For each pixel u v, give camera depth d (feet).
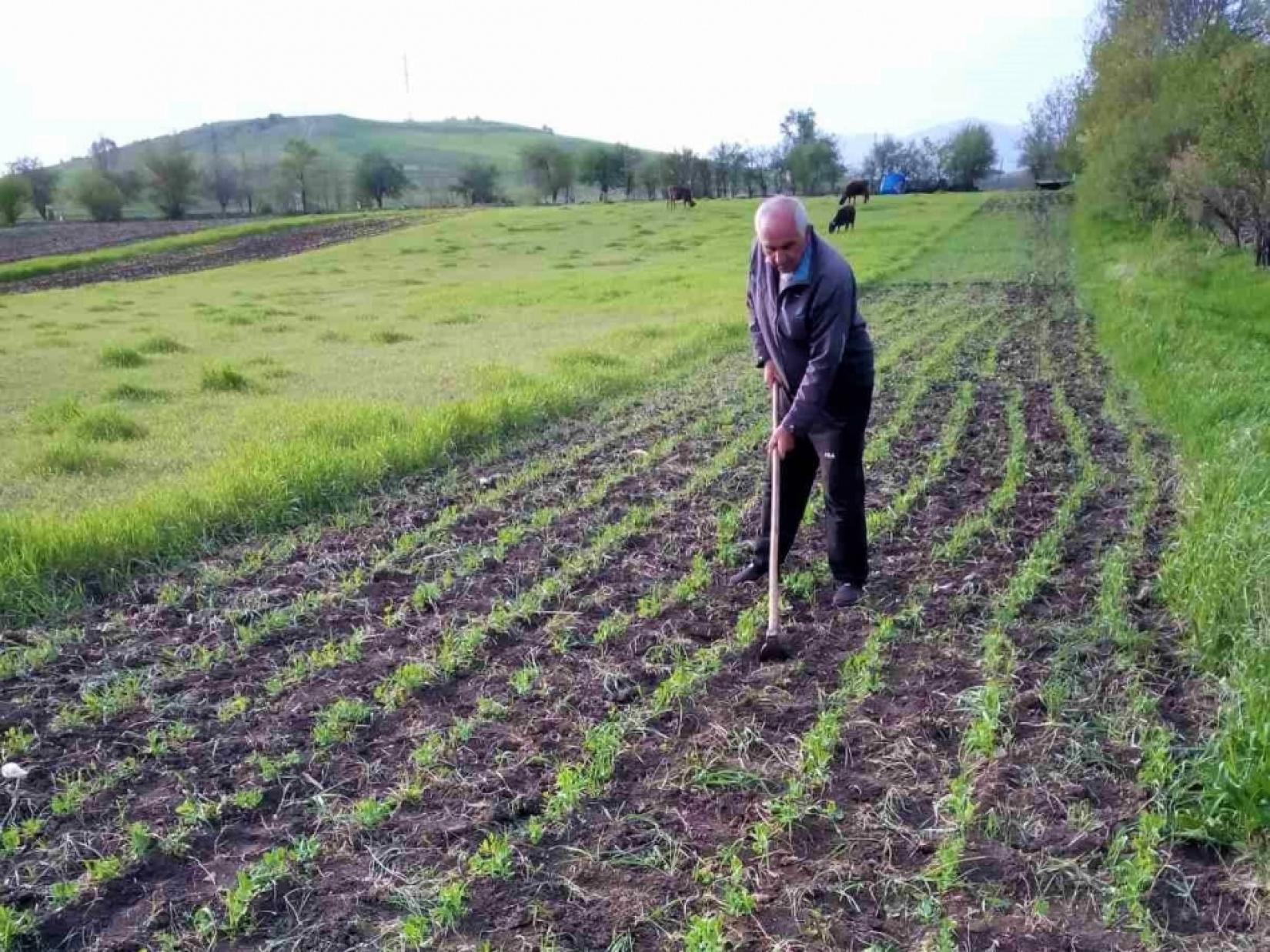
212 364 42.68
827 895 10.82
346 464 24.63
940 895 10.77
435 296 73.92
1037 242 93.66
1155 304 47.19
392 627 17.29
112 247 138.21
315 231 156.97
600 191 284.82
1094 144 105.50
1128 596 17.35
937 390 33.86
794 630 16.75
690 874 11.19
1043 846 11.47
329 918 10.61
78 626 17.53
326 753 13.56
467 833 11.92
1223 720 13.50
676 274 82.07
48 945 10.32
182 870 11.42
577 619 17.38
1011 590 17.62
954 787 12.25
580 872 11.23
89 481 25.30
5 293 94.84
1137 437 26.81
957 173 240.32
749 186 246.68
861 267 72.84
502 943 10.27
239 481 22.74
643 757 13.33
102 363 44.75
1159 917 10.44
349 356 46.19
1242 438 23.20
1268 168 57.93
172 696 15.11
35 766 13.37
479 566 19.71
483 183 254.47
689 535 21.17
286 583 19.22
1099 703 14.23
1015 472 24.22
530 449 28.43
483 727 14.11
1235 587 15.52
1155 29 102.17
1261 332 41.29
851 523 17.21
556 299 68.59
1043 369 36.96
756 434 28.68
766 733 13.79
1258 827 11.33
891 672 15.33
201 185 237.86
